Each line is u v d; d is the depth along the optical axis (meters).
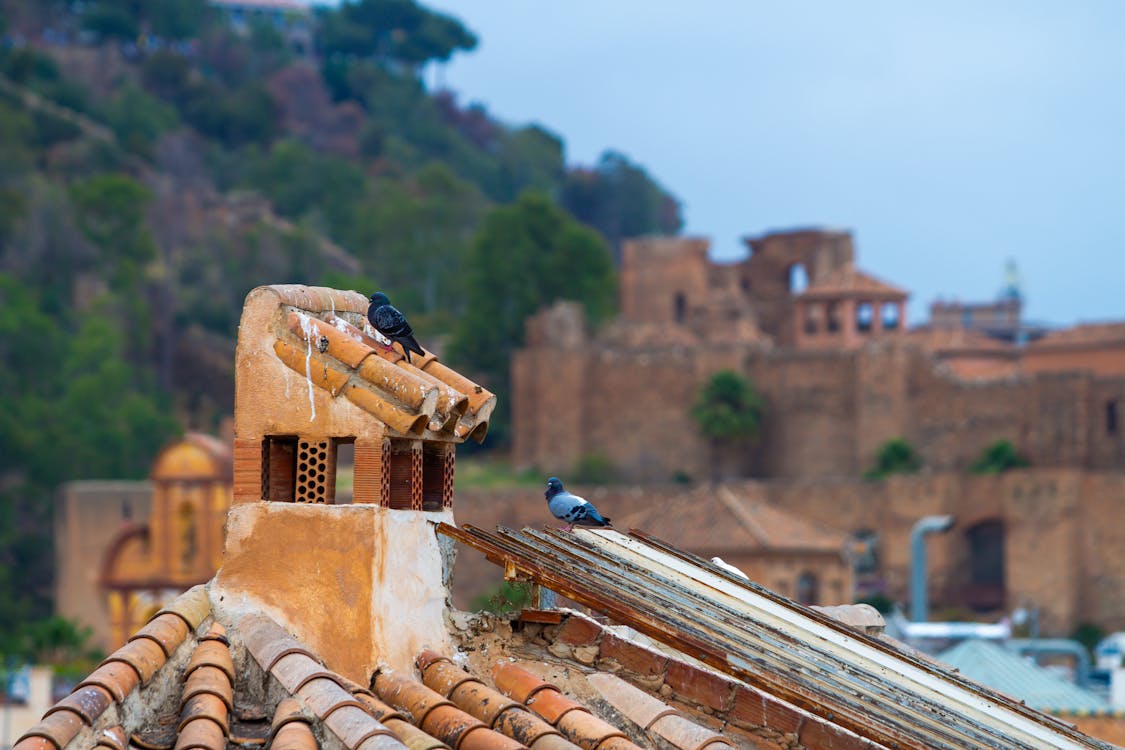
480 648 21.81
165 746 18.08
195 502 150.75
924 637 125.44
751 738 21.19
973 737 20.97
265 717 18.75
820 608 29.97
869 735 19.56
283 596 20.17
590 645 22.05
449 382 23.03
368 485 20.47
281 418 20.67
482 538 22.11
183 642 19.52
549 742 19.06
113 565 151.12
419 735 18.16
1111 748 23.34
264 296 20.98
